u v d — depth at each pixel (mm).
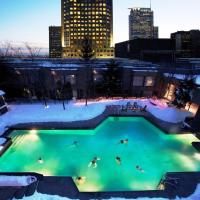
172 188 20047
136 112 43438
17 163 28156
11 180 21500
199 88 42344
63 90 54469
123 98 54281
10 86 53500
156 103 49406
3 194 19172
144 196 19047
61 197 18828
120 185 24422
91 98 55875
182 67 56875
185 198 18766
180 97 45594
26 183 21219
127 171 26875
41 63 59594
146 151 31219
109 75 55281
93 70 56281
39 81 54562
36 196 18844
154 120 39281
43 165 27922
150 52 96562
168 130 35094
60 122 38312
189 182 20938
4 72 52531
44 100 52531
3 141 31109
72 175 26141
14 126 36438
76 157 29734
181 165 27688
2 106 43312
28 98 54406
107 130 37781
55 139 34219
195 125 36125
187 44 114438
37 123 37781
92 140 34250
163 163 28188
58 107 46969
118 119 42000
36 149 31375
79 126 36594
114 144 33156
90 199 18656
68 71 54719
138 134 36344
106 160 29203
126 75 57031
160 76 56781
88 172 26672
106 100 52344
